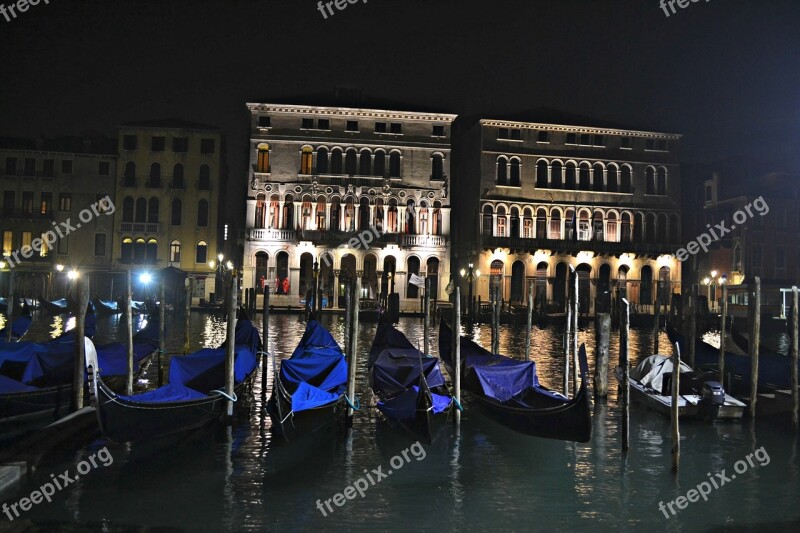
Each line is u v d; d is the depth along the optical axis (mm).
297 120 52219
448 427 14023
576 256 53094
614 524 9523
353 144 52531
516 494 10523
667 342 32969
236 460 11758
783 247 53094
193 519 9359
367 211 52719
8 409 13008
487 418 14727
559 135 53719
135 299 50625
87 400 13844
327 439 13102
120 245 51938
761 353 18000
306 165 52406
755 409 14992
